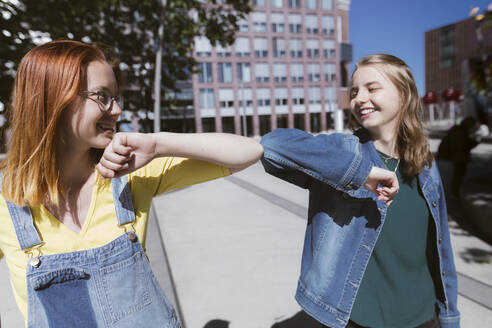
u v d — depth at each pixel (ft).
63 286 2.22
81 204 2.47
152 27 26.18
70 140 2.31
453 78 217.97
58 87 2.09
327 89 162.09
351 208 3.53
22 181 2.17
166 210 17.99
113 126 2.46
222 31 27.63
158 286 2.64
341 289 3.52
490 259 10.11
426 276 3.84
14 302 8.68
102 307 2.27
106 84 2.31
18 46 16.53
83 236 2.35
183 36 27.66
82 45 2.31
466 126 17.85
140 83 27.22
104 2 21.72
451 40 216.95
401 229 3.61
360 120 3.79
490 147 42.78
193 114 143.84
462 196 15.85
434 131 72.84
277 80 154.20
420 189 3.77
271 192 21.67
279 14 152.15
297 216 15.83
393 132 3.76
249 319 7.60
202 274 9.98
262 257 11.07
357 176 2.78
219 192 22.35
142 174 2.72
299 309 7.93
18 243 2.24
